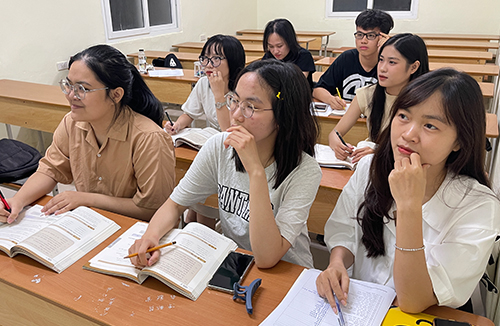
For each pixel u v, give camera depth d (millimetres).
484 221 892
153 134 1429
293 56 3195
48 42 3861
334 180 1744
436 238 957
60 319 957
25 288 976
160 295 952
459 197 922
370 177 1035
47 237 1135
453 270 883
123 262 1054
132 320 874
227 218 1257
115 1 4621
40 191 1463
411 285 859
